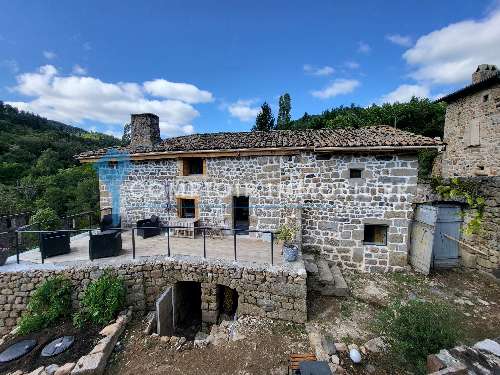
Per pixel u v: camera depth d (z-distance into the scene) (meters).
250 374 4.44
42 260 6.88
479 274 8.03
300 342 5.27
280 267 6.28
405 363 4.43
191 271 6.82
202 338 6.45
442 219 8.56
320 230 8.12
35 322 5.86
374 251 7.81
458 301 6.54
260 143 8.44
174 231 9.14
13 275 6.60
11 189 21.88
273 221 8.52
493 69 11.12
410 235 8.41
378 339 5.05
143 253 7.43
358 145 7.13
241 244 8.24
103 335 5.51
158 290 6.91
